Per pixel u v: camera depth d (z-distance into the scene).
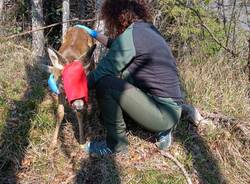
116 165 3.64
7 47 5.31
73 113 4.09
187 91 4.67
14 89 4.43
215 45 6.12
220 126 4.27
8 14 7.98
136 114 3.52
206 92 4.69
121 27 3.56
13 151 3.64
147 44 3.41
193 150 3.97
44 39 9.11
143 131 3.97
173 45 6.62
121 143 3.69
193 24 6.59
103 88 3.48
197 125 4.22
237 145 4.12
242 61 5.44
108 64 3.46
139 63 3.46
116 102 3.49
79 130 3.80
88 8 10.78
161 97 3.55
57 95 3.89
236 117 4.44
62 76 3.29
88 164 3.63
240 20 5.98
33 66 4.89
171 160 3.78
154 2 6.82
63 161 3.64
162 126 3.60
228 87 4.83
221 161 3.97
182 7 6.57
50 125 3.90
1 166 3.52
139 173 3.61
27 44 6.28
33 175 3.51
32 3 9.61
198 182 3.69
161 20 6.94
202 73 5.02
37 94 4.35
